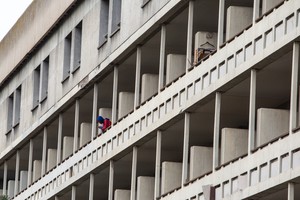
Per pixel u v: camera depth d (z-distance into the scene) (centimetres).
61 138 7806
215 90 5609
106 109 7088
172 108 6059
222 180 5497
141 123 6431
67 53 7650
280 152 5044
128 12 6612
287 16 5041
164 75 6581
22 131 8394
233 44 5475
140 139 6406
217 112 5619
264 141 5231
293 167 4950
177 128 6153
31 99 8250
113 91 6925
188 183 5844
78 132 7744
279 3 5103
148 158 6644
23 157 8619
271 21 5159
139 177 6462
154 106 6278
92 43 7150
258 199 5262
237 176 5366
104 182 7238
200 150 5853
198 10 6000
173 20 6162
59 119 7725
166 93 6141
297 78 5131
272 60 5200
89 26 7231
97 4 7119
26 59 8412
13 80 8731
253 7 5525
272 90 5547
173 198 6000
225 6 5953
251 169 5244
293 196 4981
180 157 6531
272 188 5088
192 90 5856
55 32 7850
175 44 6431
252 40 5306
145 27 6344
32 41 8188
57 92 7706
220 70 5588
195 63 5838
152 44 6481
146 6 6359
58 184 7669
